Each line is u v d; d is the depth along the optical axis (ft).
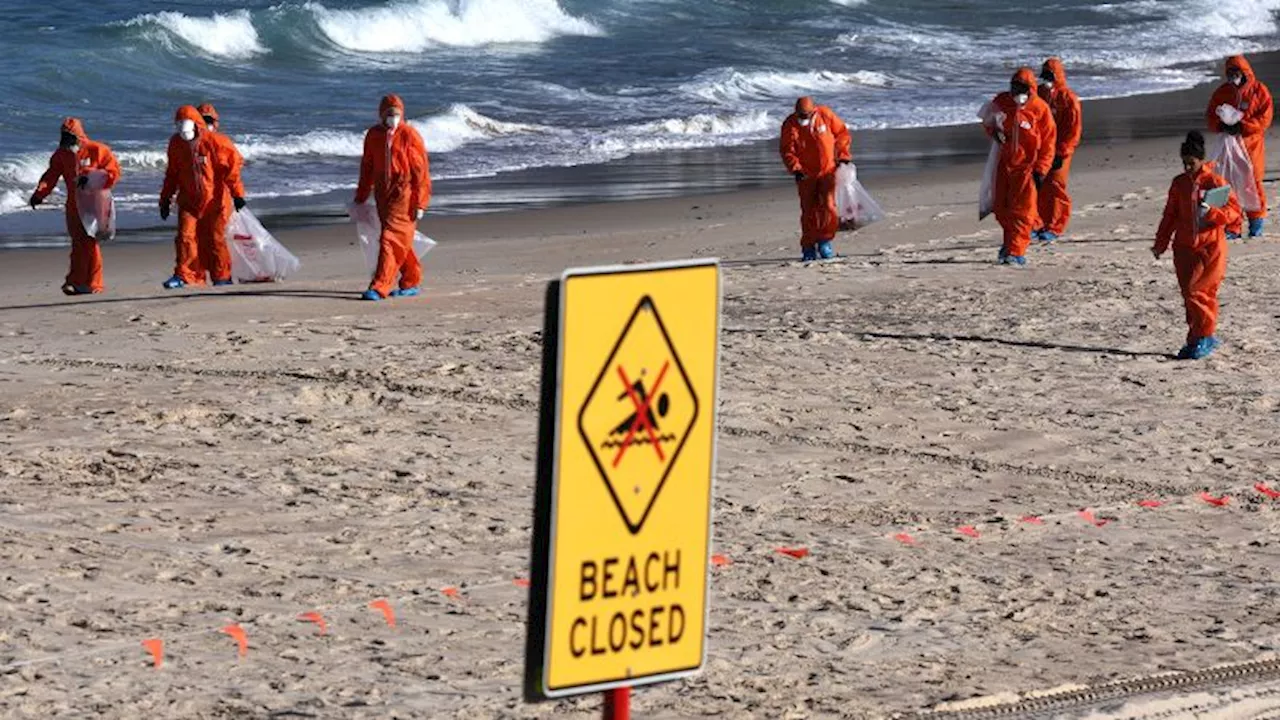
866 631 56.44
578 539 31.58
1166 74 301.22
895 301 113.19
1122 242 135.74
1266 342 100.01
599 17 347.56
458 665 52.80
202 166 126.31
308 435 79.66
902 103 265.54
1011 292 115.65
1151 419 84.64
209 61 278.46
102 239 128.47
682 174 204.64
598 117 248.52
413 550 64.23
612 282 31.27
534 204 181.98
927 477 75.05
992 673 52.60
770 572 62.18
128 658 52.90
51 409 83.30
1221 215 94.53
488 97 262.67
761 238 152.87
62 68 256.73
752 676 52.03
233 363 94.22
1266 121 135.85
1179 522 69.46
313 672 52.03
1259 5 385.70
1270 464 77.77
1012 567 63.46
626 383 31.63
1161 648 55.11
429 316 109.19
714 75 281.54
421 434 80.38
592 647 31.99
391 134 115.14
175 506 68.85
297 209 181.68
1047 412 85.76
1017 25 365.20
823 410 85.35
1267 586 61.82
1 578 59.88
